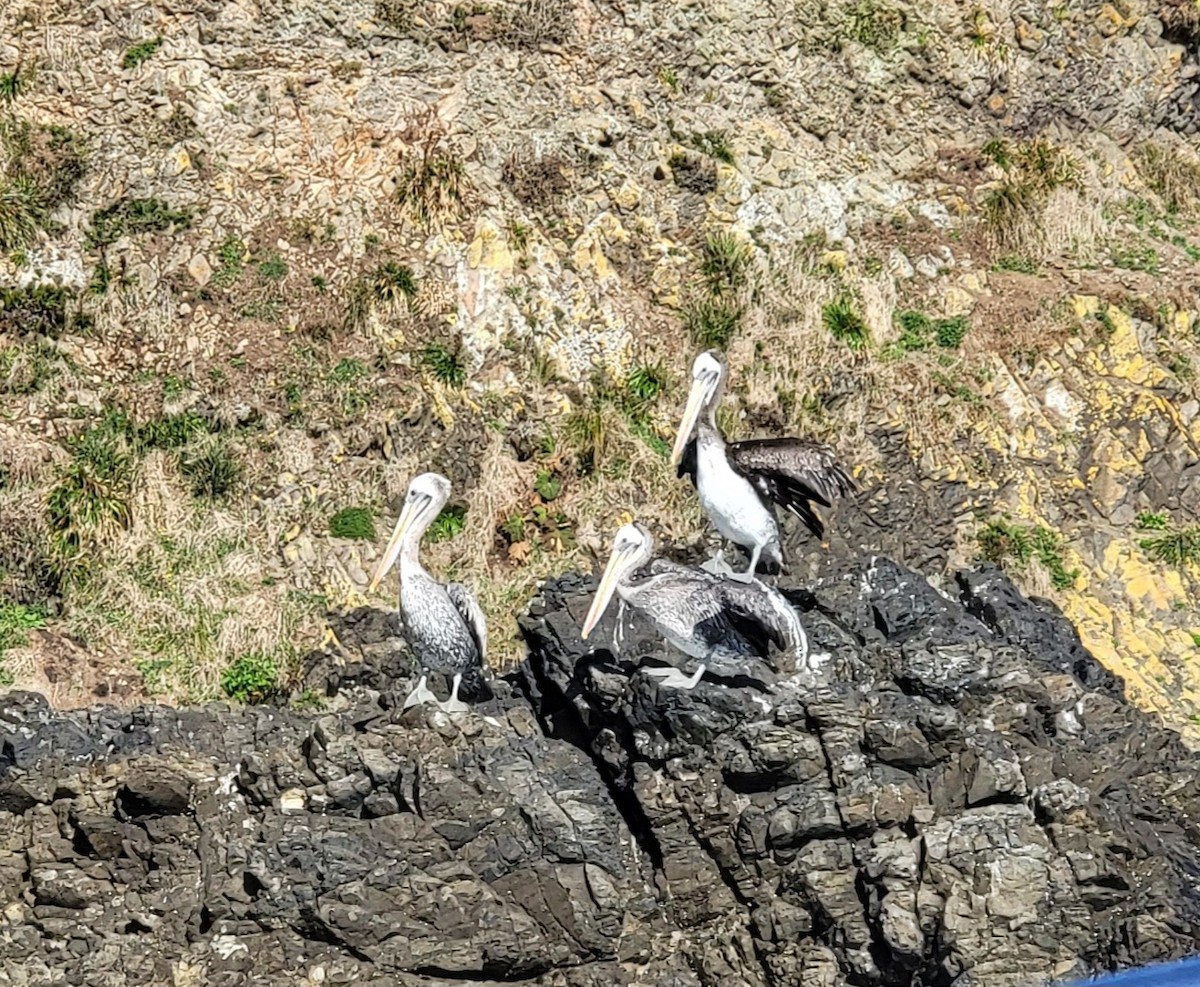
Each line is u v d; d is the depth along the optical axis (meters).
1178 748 21.08
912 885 18.81
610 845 19.73
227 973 18.53
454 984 18.89
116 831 19.20
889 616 21.70
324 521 23.61
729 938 19.48
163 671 21.95
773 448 21.02
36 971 18.55
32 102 25.59
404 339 25.08
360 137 26.31
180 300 24.94
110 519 23.02
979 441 25.89
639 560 20.16
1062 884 18.88
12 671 21.52
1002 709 20.34
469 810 19.38
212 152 25.88
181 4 26.25
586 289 26.00
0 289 24.48
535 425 24.73
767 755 19.41
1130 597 24.88
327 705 21.95
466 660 20.55
